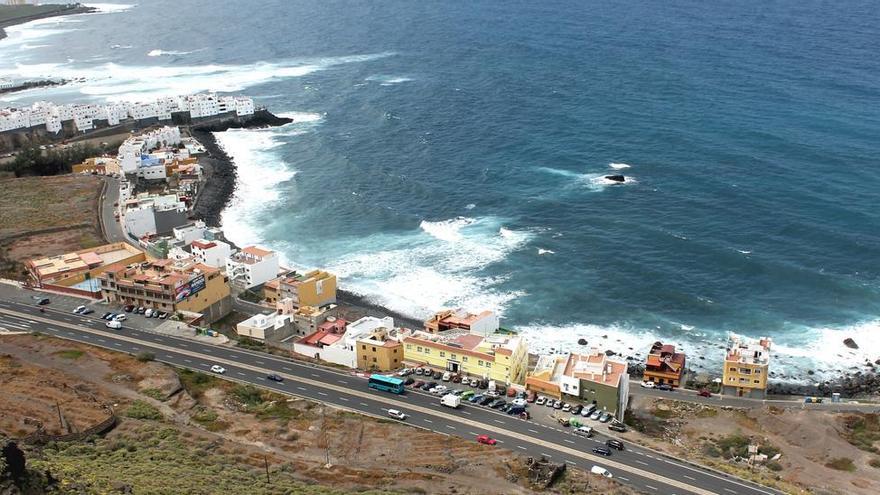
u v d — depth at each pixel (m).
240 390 144.75
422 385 149.50
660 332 184.25
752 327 184.75
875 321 185.00
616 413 141.00
